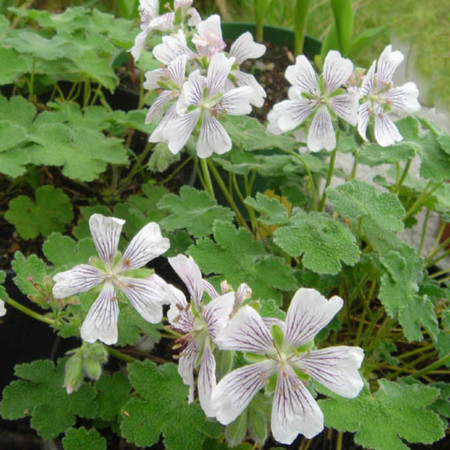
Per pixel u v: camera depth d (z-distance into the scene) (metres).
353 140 0.24
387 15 0.49
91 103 0.30
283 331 0.13
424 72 0.45
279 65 0.38
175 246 0.23
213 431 0.18
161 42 0.22
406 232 0.31
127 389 0.20
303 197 0.24
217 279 0.19
